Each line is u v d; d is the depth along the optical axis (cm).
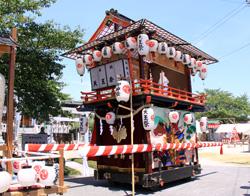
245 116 6556
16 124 1900
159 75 1502
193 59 1515
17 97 1518
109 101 1305
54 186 672
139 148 1115
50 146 1002
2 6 1352
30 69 1479
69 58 1497
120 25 1398
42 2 1496
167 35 1290
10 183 639
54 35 1505
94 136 1448
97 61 1381
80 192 1212
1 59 1345
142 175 1205
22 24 1455
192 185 1355
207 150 4178
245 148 4597
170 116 1332
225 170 1898
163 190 1246
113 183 1420
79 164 2292
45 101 1561
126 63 1279
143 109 1211
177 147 1327
